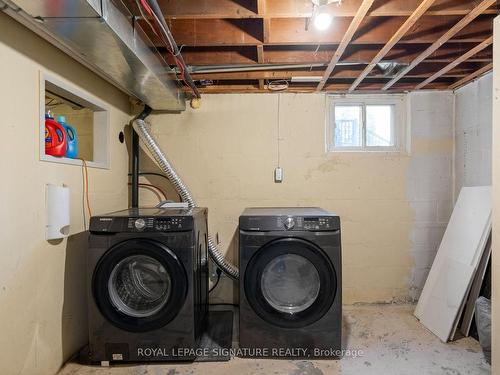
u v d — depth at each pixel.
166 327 2.04
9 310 1.58
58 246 1.98
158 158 2.82
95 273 1.99
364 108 3.11
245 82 2.91
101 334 2.02
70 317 2.10
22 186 1.67
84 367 2.02
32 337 1.74
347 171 3.05
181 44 2.01
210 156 3.07
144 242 1.98
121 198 2.90
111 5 1.49
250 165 3.06
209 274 2.98
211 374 1.96
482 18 1.95
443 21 1.93
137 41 1.81
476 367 2.00
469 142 2.80
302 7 1.64
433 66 2.56
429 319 2.57
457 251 2.54
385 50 2.05
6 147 1.56
